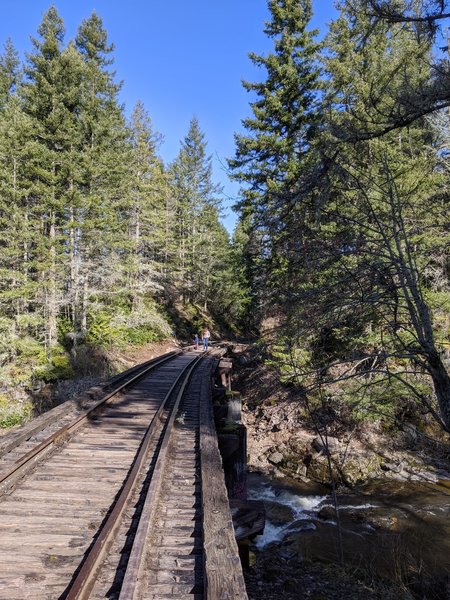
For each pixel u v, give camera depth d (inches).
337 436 544.1
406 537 368.5
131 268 991.6
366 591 262.4
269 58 628.1
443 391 208.7
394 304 231.9
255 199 638.5
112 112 1039.6
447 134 353.4
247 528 218.8
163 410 377.4
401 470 507.5
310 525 397.4
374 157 257.4
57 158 756.0
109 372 816.3
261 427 626.5
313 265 245.3
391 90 202.4
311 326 245.3
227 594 110.6
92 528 166.1
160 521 170.7
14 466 214.7
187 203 1744.6
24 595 124.8
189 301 1695.4
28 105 799.7
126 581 123.7
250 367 742.5
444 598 262.5
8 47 1264.8
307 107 603.5
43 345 818.2
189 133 1838.1
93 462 243.4
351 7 201.8
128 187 1026.7
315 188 242.1
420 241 268.8
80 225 780.6
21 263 776.9
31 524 168.1
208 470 213.2
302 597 246.7
